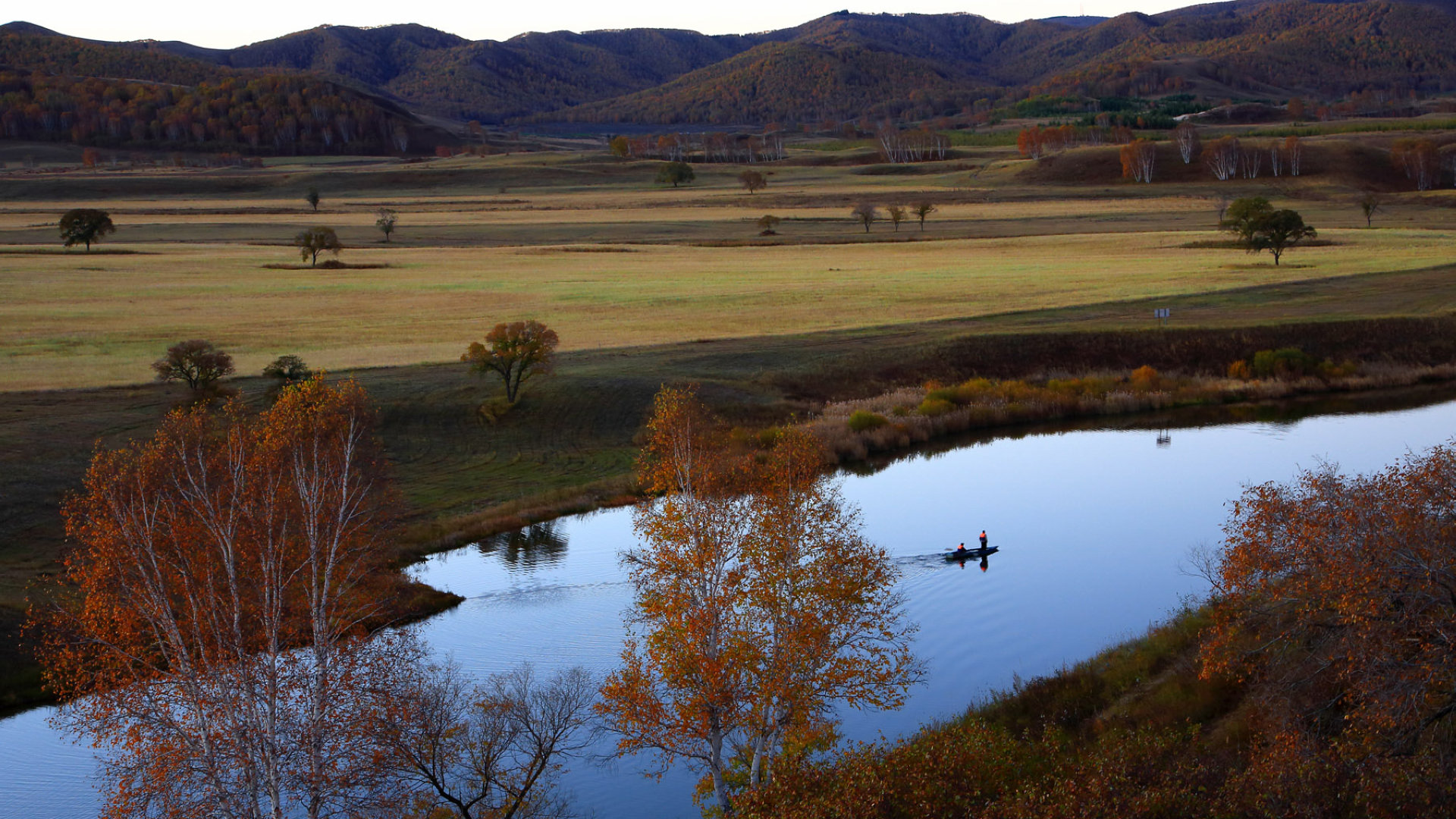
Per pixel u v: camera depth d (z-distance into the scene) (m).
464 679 30.67
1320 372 72.69
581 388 65.00
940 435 62.34
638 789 26.25
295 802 24.84
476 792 25.66
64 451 50.31
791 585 26.41
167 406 58.53
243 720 22.02
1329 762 17.88
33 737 28.69
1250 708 23.44
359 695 23.81
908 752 22.00
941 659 31.55
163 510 25.50
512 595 38.12
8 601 34.53
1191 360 74.81
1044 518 45.59
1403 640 19.39
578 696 29.30
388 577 35.88
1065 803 18.38
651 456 54.62
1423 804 16.27
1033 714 27.02
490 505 49.09
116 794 24.48
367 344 78.81
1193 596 34.62
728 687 24.53
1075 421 65.50
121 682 23.38
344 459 28.84
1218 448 57.28
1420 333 77.19
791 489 28.41
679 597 26.58
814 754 26.58
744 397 65.12
